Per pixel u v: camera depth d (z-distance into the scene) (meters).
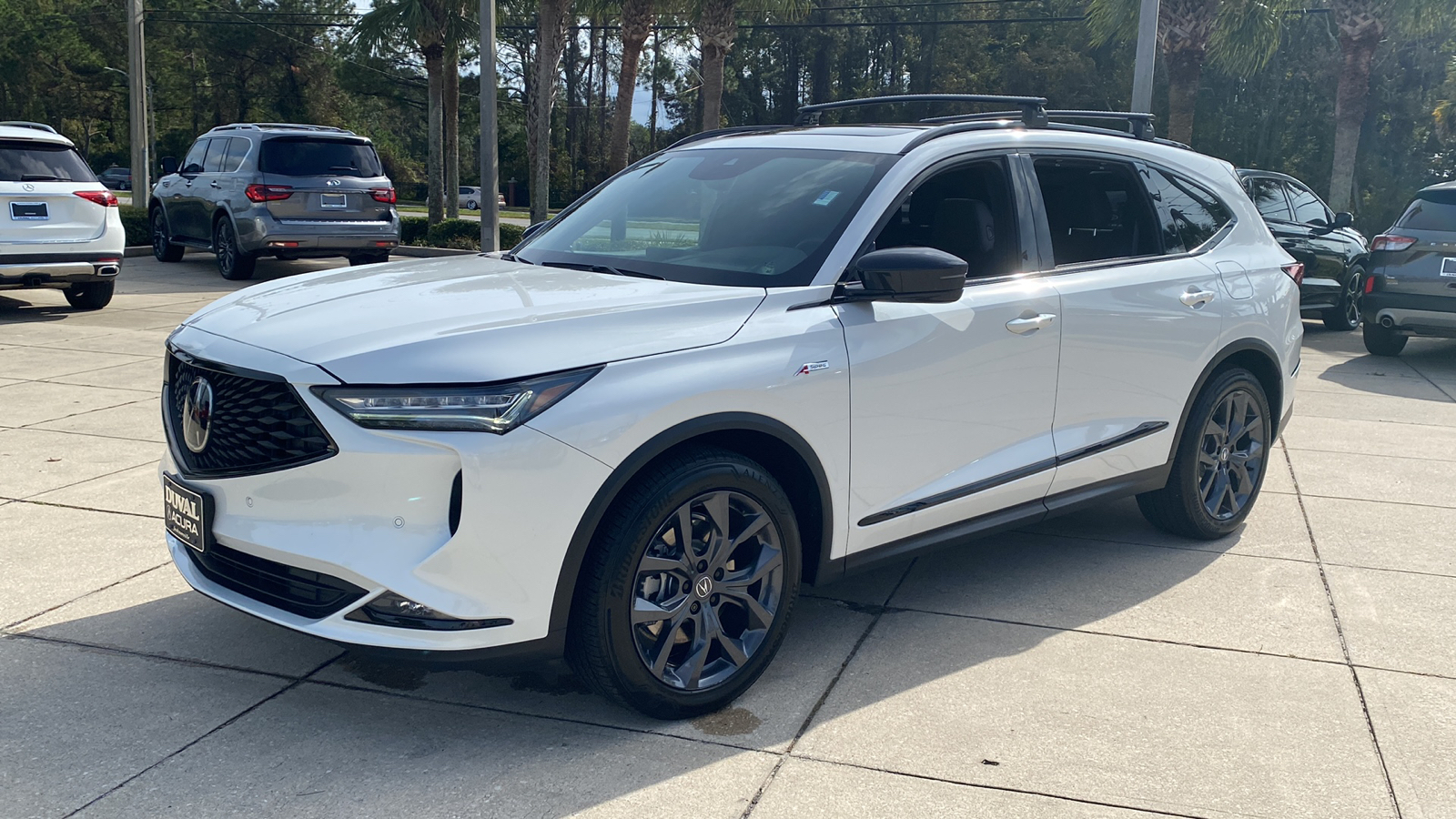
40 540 4.84
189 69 69.69
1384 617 4.37
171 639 3.91
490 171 20.61
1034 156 4.43
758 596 3.58
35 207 10.32
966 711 3.53
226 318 3.53
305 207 14.77
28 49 64.12
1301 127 46.41
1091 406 4.50
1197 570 4.89
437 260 4.43
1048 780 3.13
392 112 86.56
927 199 4.08
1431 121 42.22
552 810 2.92
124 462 6.01
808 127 4.68
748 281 3.70
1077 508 4.59
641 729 3.37
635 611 3.22
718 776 3.11
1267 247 5.44
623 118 24.41
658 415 3.16
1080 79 51.03
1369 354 11.42
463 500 2.93
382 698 3.53
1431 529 5.50
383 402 2.96
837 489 3.69
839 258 3.75
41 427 6.74
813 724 3.43
